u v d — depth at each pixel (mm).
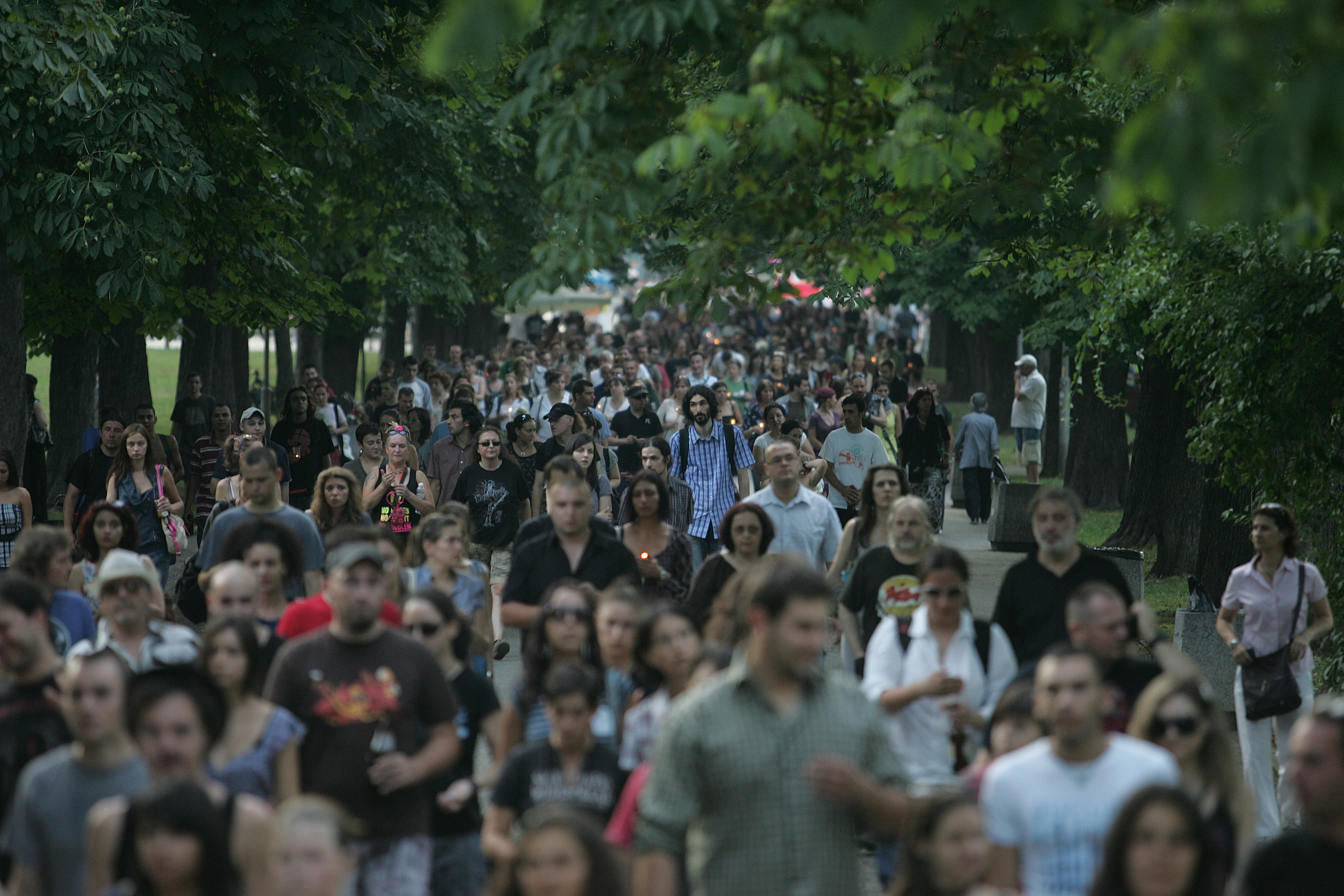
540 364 106625
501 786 17906
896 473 30094
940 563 21531
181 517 38812
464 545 27641
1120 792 15703
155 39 49156
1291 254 31641
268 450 28469
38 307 61469
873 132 25344
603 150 23391
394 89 69375
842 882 15211
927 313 170875
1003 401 129125
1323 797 14445
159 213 49281
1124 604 19656
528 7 15414
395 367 119312
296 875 12883
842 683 15664
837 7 22359
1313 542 35844
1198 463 47031
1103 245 32719
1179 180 11641
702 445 42250
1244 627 28969
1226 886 16406
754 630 15195
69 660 21203
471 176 86500
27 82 46125
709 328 167625
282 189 70500
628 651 20016
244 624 17641
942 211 29531
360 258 97375
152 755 15367
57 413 72312
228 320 71750
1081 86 34594
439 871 19656
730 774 14977
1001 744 18094
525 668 20609
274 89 56688
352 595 18219
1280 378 34156
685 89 32125
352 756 17984
